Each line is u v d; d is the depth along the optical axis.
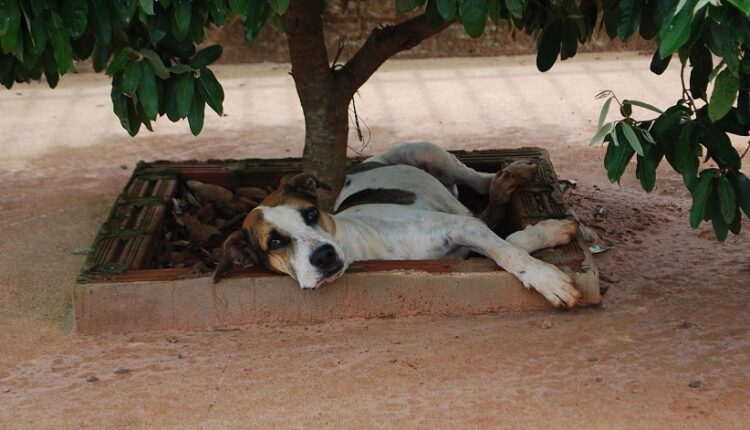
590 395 3.99
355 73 4.75
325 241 4.25
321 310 4.37
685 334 4.20
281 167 5.12
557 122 5.99
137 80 4.13
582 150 5.61
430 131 5.95
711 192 4.11
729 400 3.94
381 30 4.71
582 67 7.22
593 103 6.24
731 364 4.07
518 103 6.30
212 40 7.86
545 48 4.42
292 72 4.73
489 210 4.80
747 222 4.81
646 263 4.59
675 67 7.04
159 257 4.73
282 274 4.35
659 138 4.10
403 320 4.35
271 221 4.28
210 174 5.11
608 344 4.17
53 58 4.24
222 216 5.03
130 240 4.62
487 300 4.34
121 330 4.38
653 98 6.27
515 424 3.91
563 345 4.18
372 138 5.88
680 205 5.00
